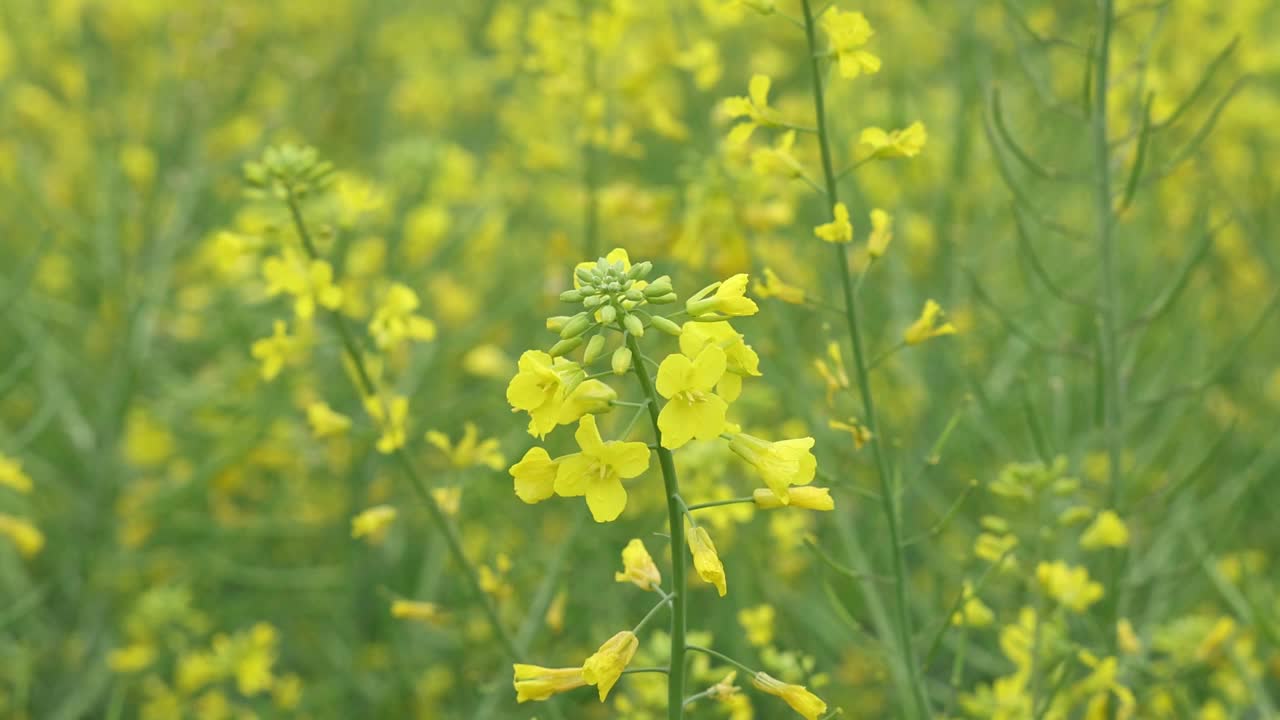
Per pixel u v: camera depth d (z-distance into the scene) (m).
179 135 7.27
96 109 7.43
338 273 4.58
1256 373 6.24
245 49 9.11
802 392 4.55
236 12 8.18
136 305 5.94
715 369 2.19
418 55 9.82
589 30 5.12
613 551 5.32
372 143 8.62
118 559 5.92
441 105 9.31
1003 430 5.21
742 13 4.46
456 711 5.33
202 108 7.44
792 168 3.21
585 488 2.26
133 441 6.38
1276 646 4.03
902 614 3.29
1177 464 5.14
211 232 6.99
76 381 6.65
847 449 4.82
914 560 5.61
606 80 5.68
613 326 2.35
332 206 4.80
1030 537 3.72
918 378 5.42
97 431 5.99
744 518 4.12
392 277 5.70
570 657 5.11
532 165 5.98
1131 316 5.56
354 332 4.46
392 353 5.95
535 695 2.43
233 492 6.52
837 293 5.40
